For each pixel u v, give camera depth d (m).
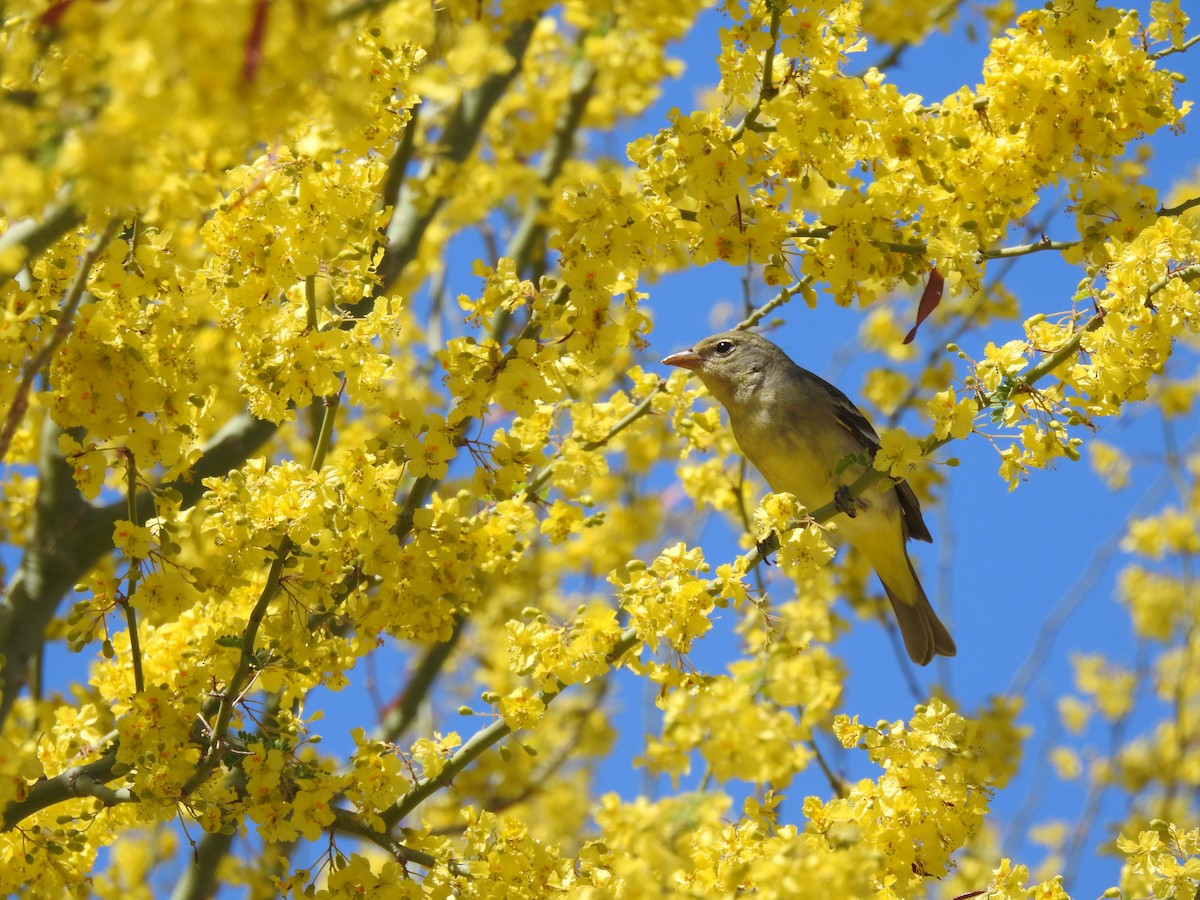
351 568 7.12
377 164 7.09
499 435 7.21
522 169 9.15
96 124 3.97
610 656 7.35
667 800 5.70
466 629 13.44
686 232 7.59
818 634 7.24
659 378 9.28
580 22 6.23
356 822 7.02
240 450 9.19
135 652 6.84
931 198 7.86
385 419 7.05
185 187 5.20
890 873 6.88
